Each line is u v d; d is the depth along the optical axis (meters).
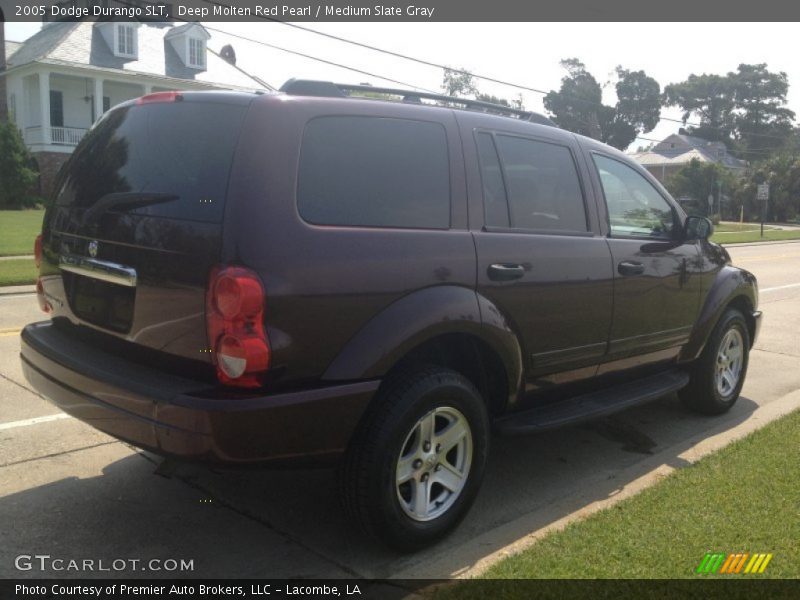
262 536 3.72
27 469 4.41
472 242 3.80
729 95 103.69
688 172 61.97
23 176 32.03
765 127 103.69
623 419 5.79
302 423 3.14
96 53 35.78
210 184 3.19
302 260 3.14
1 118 37.56
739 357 6.03
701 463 4.56
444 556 3.57
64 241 3.86
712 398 5.77
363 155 3.52
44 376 3.74
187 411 3.01
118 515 3.89
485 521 3.98
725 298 5.61
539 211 4.30
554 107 74.19
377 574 3.40
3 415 5.29
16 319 8.90
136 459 4.61
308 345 3.15
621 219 4.89
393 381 3.48
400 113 3.72
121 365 3.43
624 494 4.32
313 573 3.40
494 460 4.89
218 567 3.43
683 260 5.25
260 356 3.03
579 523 3.76
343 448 3.28
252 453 3.07
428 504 3.63
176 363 3.26
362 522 3.41
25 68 34.62
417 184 3.68
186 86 37.94
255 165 3.14
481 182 3.97
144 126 3.63
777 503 3.96
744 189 61.31
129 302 3.42
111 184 3.64
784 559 3.39
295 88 3.57
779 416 5.82
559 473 4.68
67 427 5.10
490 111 4.50
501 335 3.84
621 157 5.08
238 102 3.32
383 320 3.35
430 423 3.57
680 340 5.32
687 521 3.76
